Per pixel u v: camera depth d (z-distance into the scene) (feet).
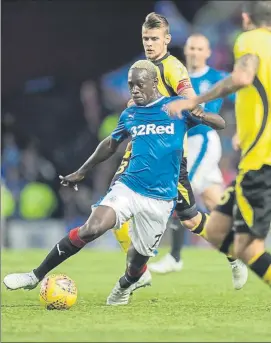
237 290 89.35
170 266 105.40
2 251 140.36
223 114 172.04
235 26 177.99
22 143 188.44
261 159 62.80
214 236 66.74
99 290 90.27
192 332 59.72
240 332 59.72
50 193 175.11
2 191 170.30
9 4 187.83
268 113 62.80
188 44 103.30
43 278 78.02
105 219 72.59
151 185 73.26
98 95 189.06
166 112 72.84
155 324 64.13
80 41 190.70
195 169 104.17
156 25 80.43
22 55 189.78
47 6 188.75
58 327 62.08
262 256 64.49
